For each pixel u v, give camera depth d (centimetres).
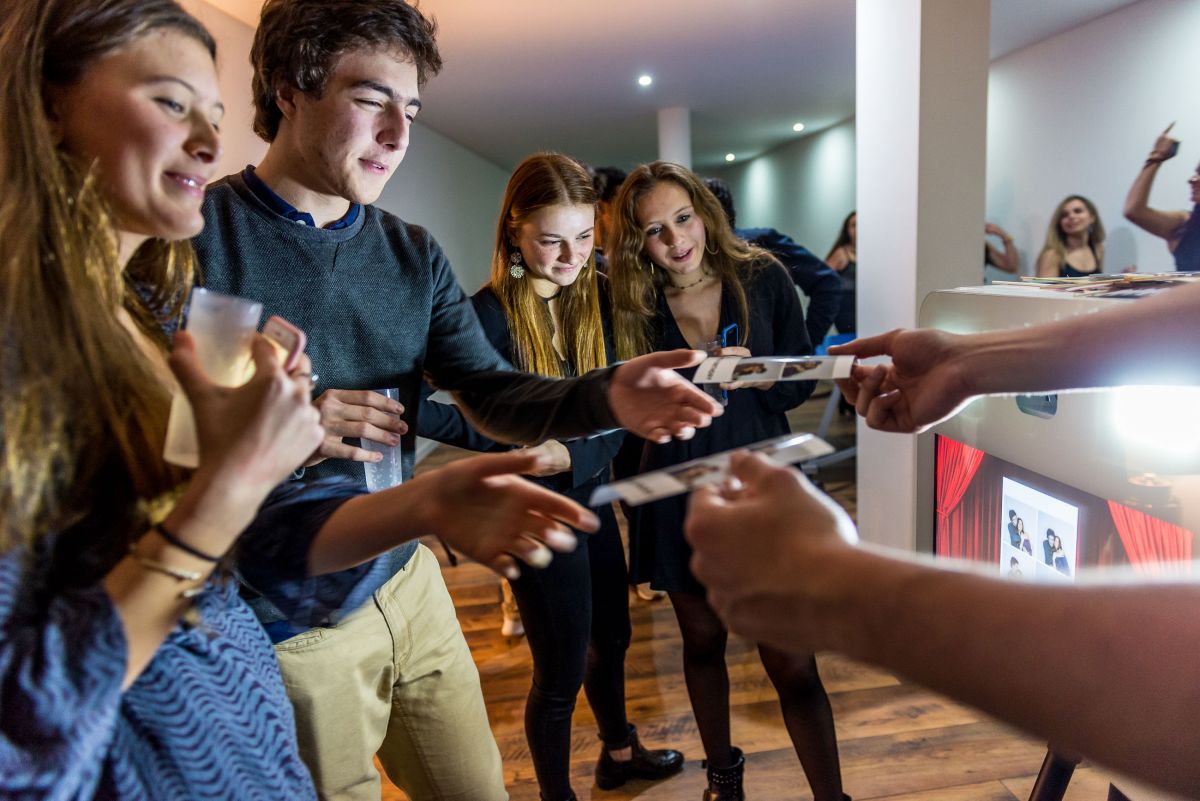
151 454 70
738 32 494
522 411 129
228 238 122
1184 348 78
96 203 70
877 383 107
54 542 63
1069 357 86
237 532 64
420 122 736
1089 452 139
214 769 72
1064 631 44
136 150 72
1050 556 156
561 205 182
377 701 133
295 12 112
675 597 194
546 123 811
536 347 192
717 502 53
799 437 69
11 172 68
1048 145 553
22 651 57
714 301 207
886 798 206
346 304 129
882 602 46
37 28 69
